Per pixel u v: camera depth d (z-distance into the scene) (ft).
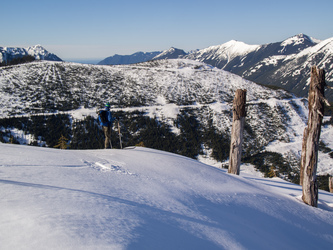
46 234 5.37
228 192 16.53
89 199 8.63
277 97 273.54
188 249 7.08
